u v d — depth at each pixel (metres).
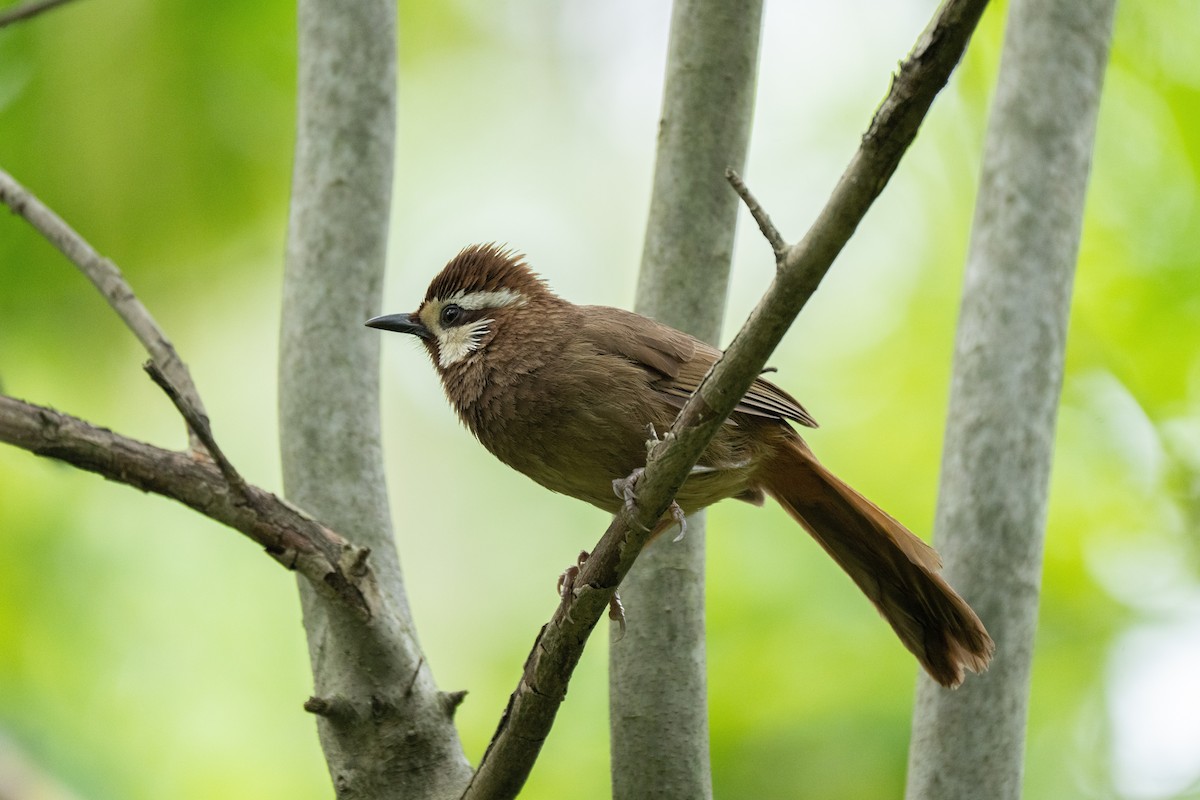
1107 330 13.16
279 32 12.52
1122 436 13.12
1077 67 8.26
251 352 14.22
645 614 7.86
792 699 11.40
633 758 7.70
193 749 13.23
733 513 12.52
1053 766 11.63
